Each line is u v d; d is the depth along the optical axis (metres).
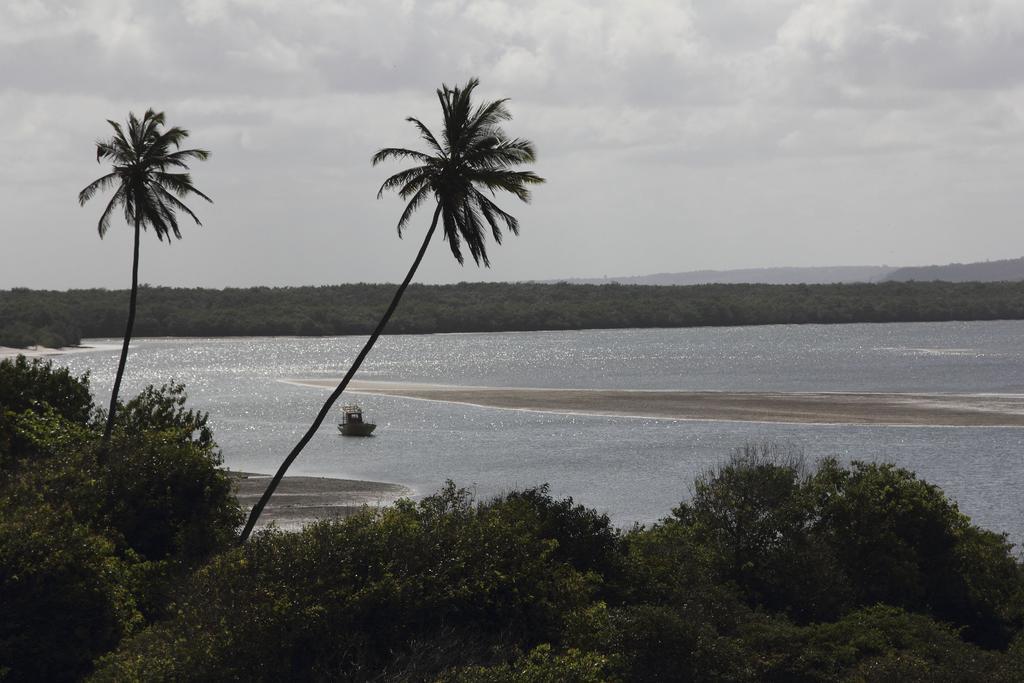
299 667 27.64
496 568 31.28
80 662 32.34
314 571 29.81
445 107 48.81
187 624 28.42
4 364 60.91
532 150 48.91
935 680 35.34
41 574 32.75
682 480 90.56
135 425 59.56
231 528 46.00
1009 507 79.12
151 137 59.78
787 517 48.56
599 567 41.81
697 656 34.28
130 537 42.53
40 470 44.81
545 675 26.69
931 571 49.53
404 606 29.17
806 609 46.12
